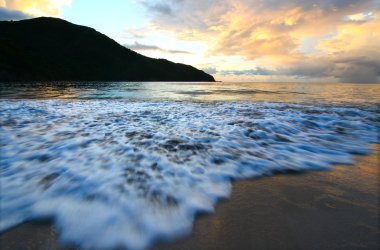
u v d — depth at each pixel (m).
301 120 5.43
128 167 2.53
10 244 1.39
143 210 1.73
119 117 5.94
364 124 5.12
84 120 5.45
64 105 8.66
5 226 1.54
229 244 1.41
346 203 1.87
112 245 1.39
